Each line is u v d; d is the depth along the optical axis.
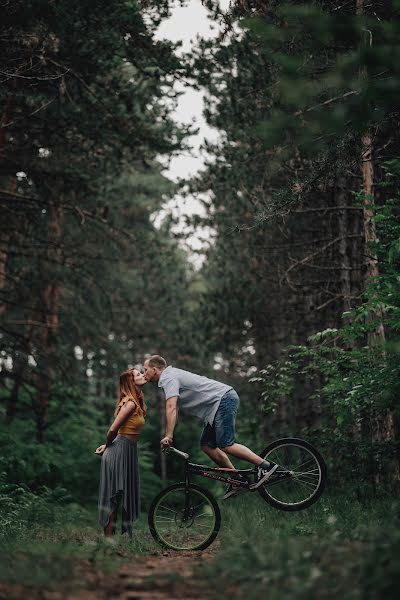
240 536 6.59
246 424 19.89
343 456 9.49
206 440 7.37
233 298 17.20
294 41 5.62
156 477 22.28
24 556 5.27
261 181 13.46
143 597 4.30
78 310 19.66
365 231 10.63
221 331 18.09
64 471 17.11
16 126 12.76
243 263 17.22
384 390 7.55
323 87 4.89
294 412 16.53
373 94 4.52
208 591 4.34
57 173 13.55
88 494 17.69
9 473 14.77
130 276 25.06
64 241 17.39
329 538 5.68
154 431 29.81
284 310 16.88
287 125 5.08
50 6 9.57
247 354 20.28
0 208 14.25
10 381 21.44
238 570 4.59
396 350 7.38
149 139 13.27
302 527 6.77
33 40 9.90
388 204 8.66
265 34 4.83
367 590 3.79
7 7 9.30
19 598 4.02
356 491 8.82
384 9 8.30
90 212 15.66
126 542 7.03
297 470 7.25
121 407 7.52
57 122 12.58
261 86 11.99
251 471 7.14
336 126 4.87
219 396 7.23
